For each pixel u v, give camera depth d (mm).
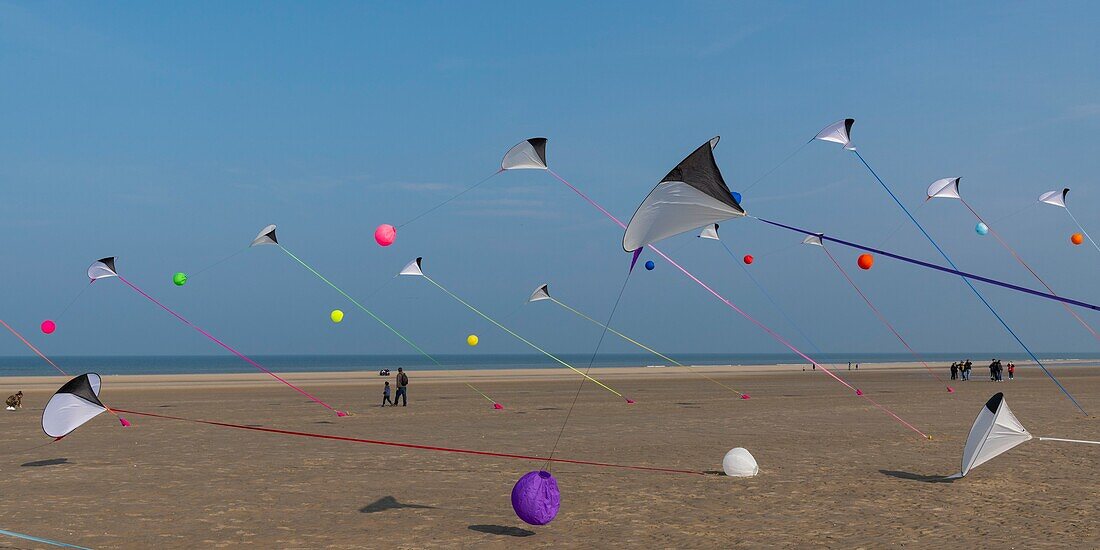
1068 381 54938
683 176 8094
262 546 9031
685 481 13367
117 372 105500
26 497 12016
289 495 12188
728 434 20672
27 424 24031
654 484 13070
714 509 11023
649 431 21500
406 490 12617
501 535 9555
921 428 21969
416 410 29656
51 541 9234
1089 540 9203
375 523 10227
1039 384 50031
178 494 12266
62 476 14000
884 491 12320
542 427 22891
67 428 14039
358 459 16109
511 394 40312
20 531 9781
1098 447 17172
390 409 30156
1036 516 10492
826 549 8852
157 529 9883
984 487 12609
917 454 16562
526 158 11992
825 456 16266
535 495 9531
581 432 21375
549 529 9867
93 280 19922
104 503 11555
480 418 26016
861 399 34906
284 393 42156
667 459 16047
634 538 9383
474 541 9250
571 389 45562
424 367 133125
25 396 40469
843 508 11055
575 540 9305
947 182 17000
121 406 31734
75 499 11875
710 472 14352
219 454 16891
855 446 17953
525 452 17234
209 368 141375
